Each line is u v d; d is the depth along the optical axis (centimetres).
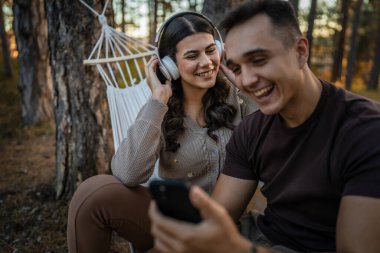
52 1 252
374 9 1773
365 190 92
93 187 142
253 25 99
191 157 164
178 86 176
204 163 165
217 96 173
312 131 108
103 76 211
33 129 546
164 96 158
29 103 571
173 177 170
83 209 137
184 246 76
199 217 80
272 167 122
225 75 178
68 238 143
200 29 163
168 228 77
